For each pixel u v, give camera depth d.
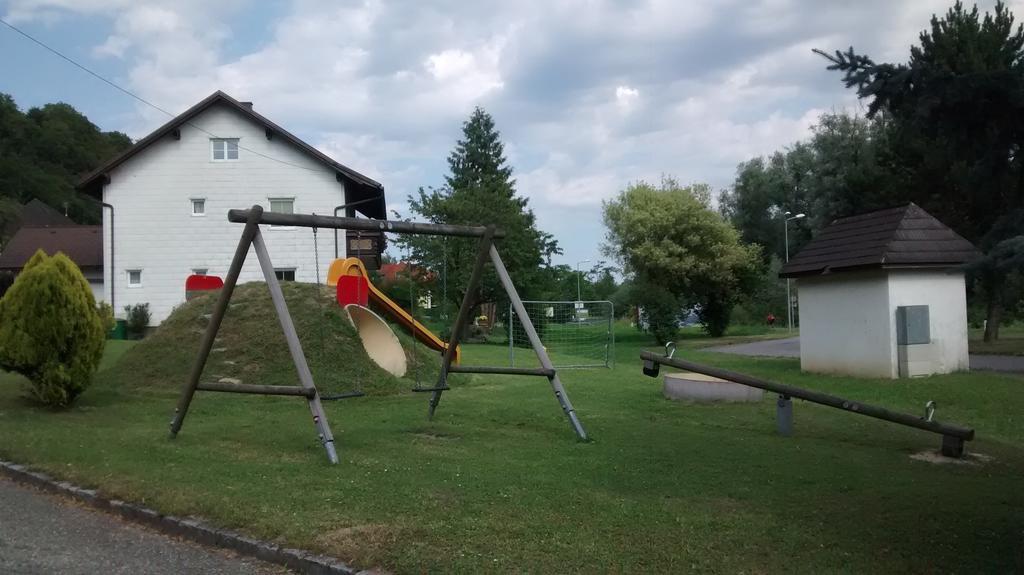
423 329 17.39
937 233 16.61
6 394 11.42
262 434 8.97
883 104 5.93
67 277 10.62
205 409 11.00
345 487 6.31
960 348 16.72
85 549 5.26
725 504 6.05
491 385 14.89
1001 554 4.97
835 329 17.66
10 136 67.44
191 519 5.61
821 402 9.05
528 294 35.38
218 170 31.31
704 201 42.81
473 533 5.15
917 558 4.85
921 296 16.41
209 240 31.31
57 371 10.41
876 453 8.59
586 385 14.80
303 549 4.96
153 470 6.88
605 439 8.95
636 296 35.12
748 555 4.83
